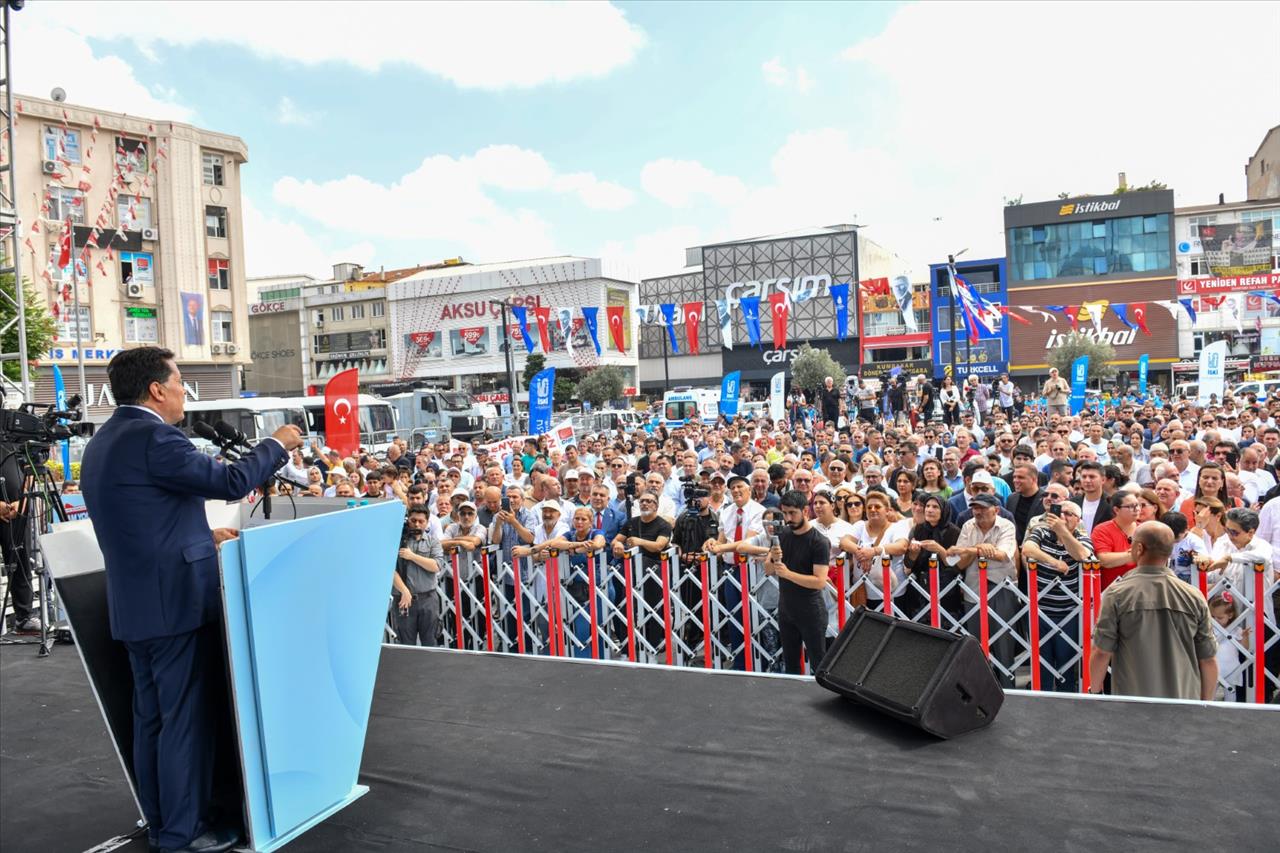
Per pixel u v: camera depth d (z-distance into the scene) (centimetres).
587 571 724
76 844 295
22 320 1105
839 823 286
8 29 1080
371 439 2648
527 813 298
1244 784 305
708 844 275
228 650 269
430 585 705
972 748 343
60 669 515
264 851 277
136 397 283
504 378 6494
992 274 5278
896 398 2592
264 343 7150
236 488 283
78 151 3188
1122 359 4969
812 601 576
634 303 6662
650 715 389
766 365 6169
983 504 598
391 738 370
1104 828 277
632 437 1698
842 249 5894
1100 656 452
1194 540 589
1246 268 4828
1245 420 1362
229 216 3728
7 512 647
